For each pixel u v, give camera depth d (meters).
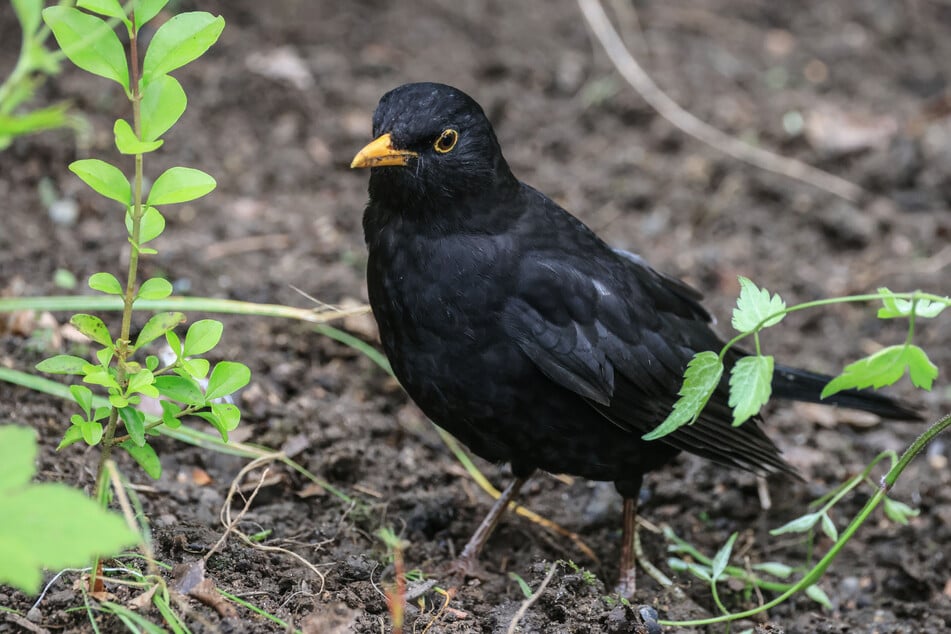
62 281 11.08
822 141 15.21
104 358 6.66
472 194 8.27
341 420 10.21
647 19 17.47
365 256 12.71
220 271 11.99
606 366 8.52
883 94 16.44
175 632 6.66
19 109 13.14
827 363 12.33
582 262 8.68
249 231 12.83
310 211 13.41
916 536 9.95
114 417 6.70
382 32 16.36
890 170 14.83
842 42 17.45
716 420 9.02
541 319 8.30
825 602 8.98
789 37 17.58
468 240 8.24
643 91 15.69
